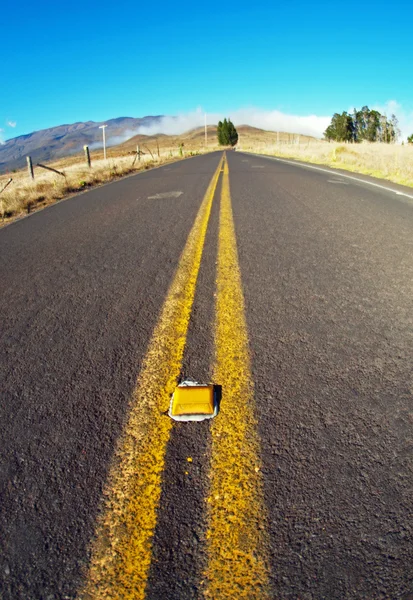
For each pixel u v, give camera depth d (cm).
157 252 481
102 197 1008
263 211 696
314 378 219
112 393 218
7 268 461
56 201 1031
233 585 121
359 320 284
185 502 150
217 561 129
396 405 195
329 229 552
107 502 152
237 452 171
